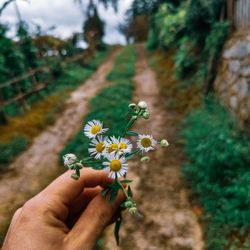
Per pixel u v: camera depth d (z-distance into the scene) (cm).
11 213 441
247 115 547
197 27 916
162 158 564
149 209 434
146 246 371
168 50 1474
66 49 1739
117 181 94
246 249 330
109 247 371
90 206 99
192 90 867
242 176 426
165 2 1775
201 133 597
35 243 90
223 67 735
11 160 605
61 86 1220
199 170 484
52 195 101
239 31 697
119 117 706
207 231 375
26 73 1089
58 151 638
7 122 780
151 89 1062
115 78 1319
